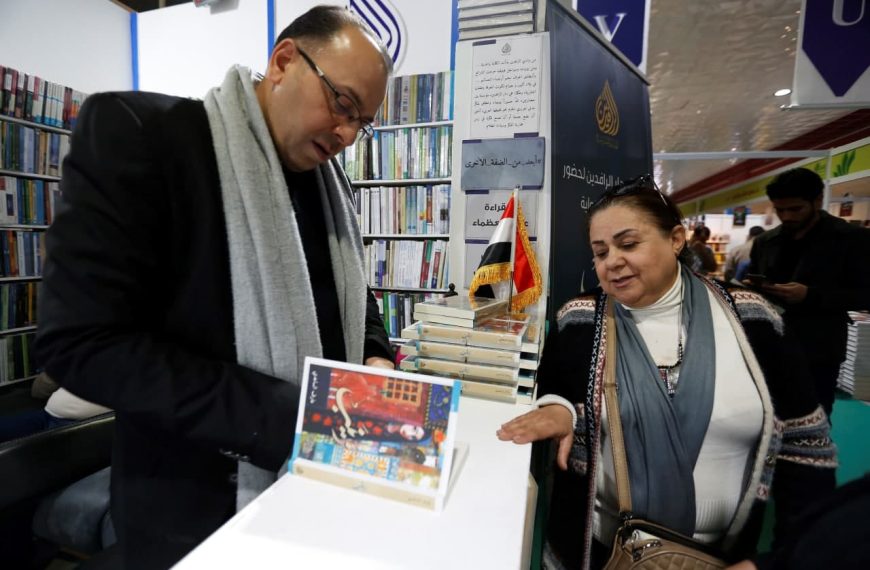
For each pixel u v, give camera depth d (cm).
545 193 139
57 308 50
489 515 51
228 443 53
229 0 320
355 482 54
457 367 96
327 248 88
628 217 86
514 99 140
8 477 95
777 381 87
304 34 63
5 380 301
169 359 52
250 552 44
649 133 207
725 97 406
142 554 67
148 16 349
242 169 63
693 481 85
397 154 273
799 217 192
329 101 63
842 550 46
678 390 86
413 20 279
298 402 58
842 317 185
